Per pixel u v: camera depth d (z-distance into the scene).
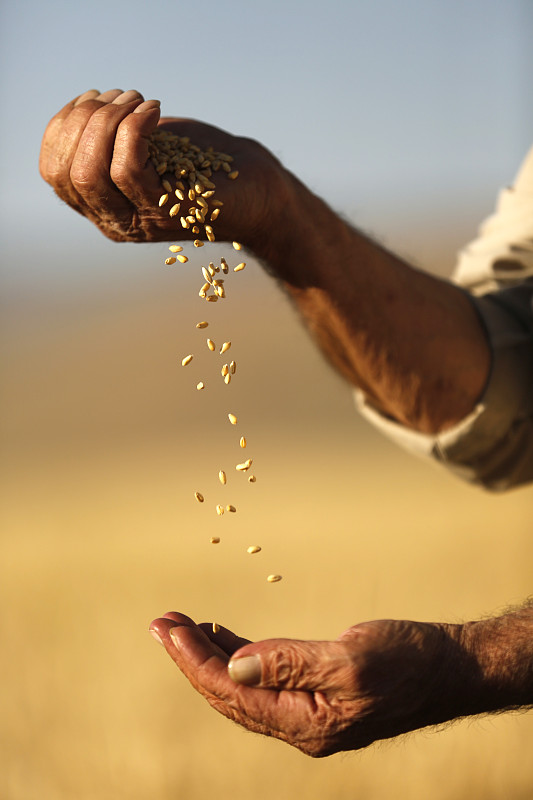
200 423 35.38
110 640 10.44
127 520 18.05
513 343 4.92
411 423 4.95
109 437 33.38
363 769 7.57
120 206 3.76
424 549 13.33
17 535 16.61
